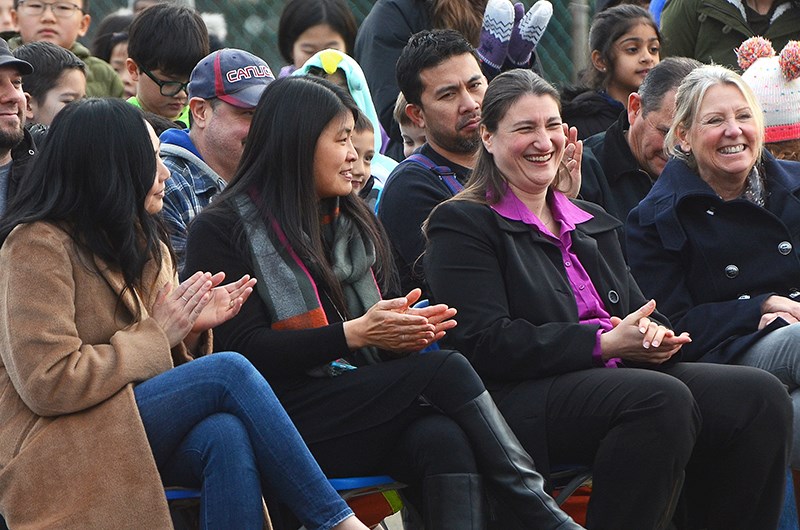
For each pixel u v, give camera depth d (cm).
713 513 1306
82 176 1105
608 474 1216
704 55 2148
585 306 1345
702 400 1284
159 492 1045
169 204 1466
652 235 1525
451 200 1352
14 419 1084
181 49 1775
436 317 1191
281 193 1231
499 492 1166
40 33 2022
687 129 1541
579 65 2466
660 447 1205
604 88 1931
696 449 1295
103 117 1114
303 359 1175
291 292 1209
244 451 1071
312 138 1230
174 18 1788
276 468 1083
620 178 1691
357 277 1270
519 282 1309
